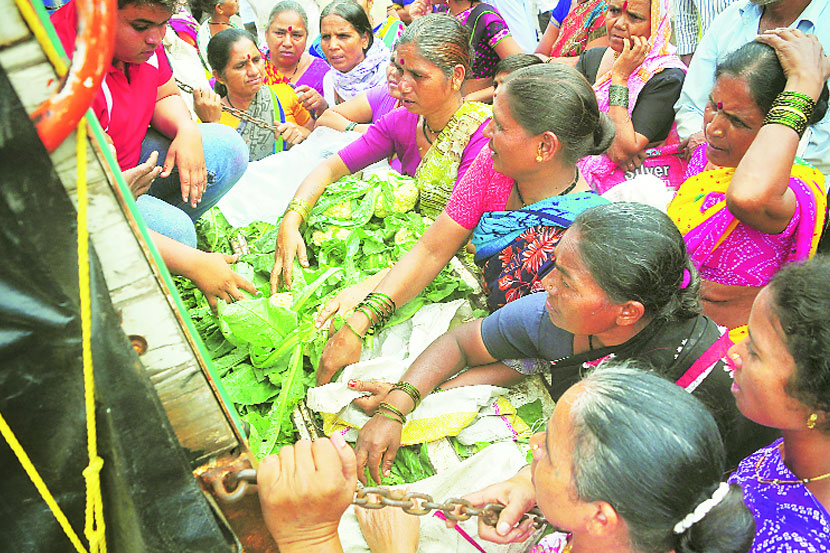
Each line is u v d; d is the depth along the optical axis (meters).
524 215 2.15
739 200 1.88
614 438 1.04
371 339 2.21
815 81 1.93
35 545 0.93
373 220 2.73
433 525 1.75
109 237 0.79
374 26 5.16
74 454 0.86
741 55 2.00
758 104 1.97
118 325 0.80
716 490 1.07
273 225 2.80
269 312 2.10
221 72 3.41
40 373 0.79
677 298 1.63
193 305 2.40
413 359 2.16
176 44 3.75
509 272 2.20
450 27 2.53
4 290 0.74
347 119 3.75
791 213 1.99
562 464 1.11
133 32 2.08
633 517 1.06
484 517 1.52
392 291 2.21
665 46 3.23
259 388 2.13
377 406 2.01
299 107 4.07
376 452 1.89
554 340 1.83
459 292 2.43
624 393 1.09
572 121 2.00
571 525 1.14
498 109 2.04
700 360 1.65
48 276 0.75
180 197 2.72
